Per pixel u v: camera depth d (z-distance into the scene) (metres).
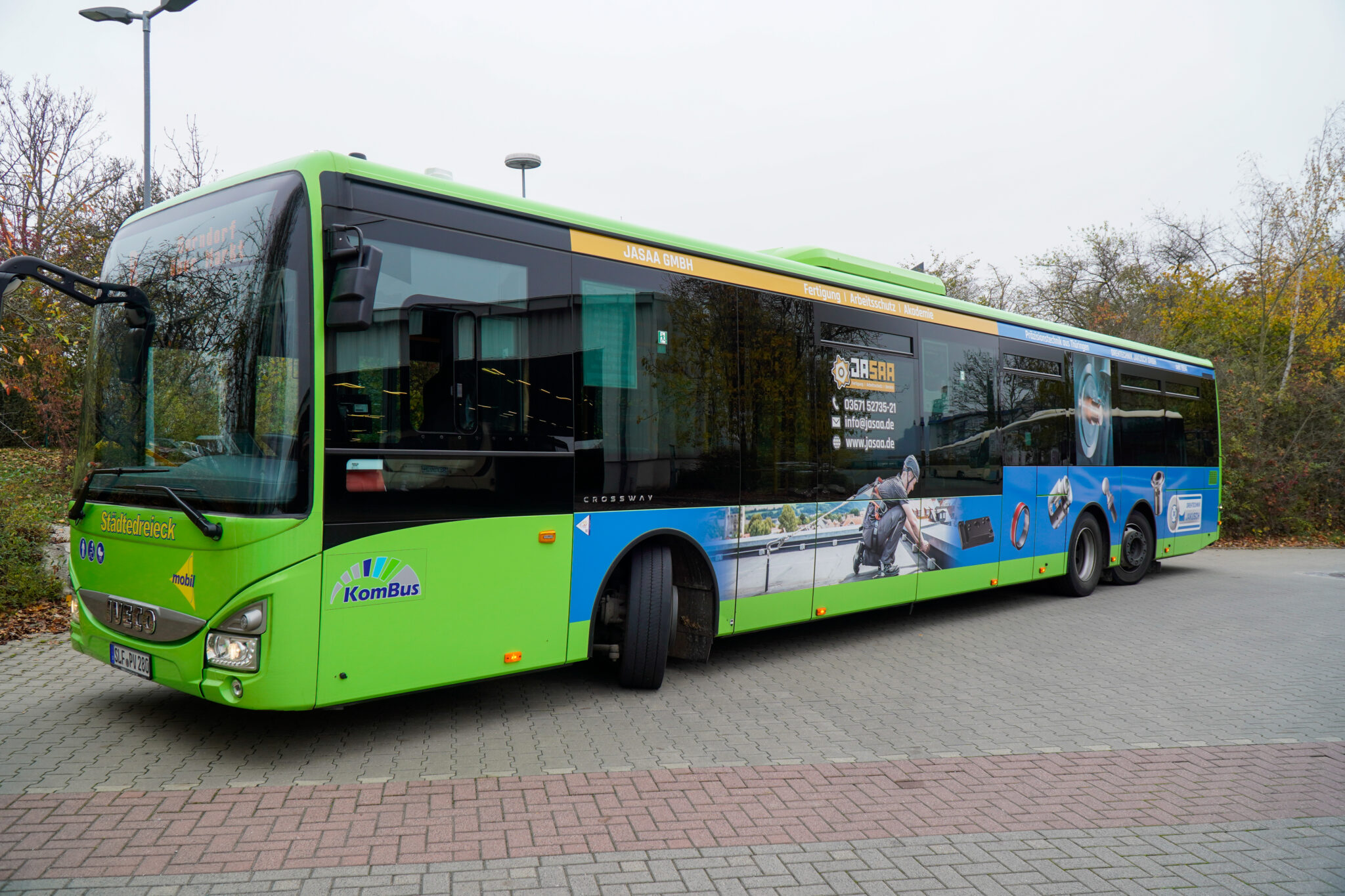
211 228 4.87
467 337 5.11
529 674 6.89
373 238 4.72
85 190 13.12
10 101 13.05
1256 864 3.80
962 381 9.01
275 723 5.45
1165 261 27.59
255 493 4.39
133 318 5.12
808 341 7.32
